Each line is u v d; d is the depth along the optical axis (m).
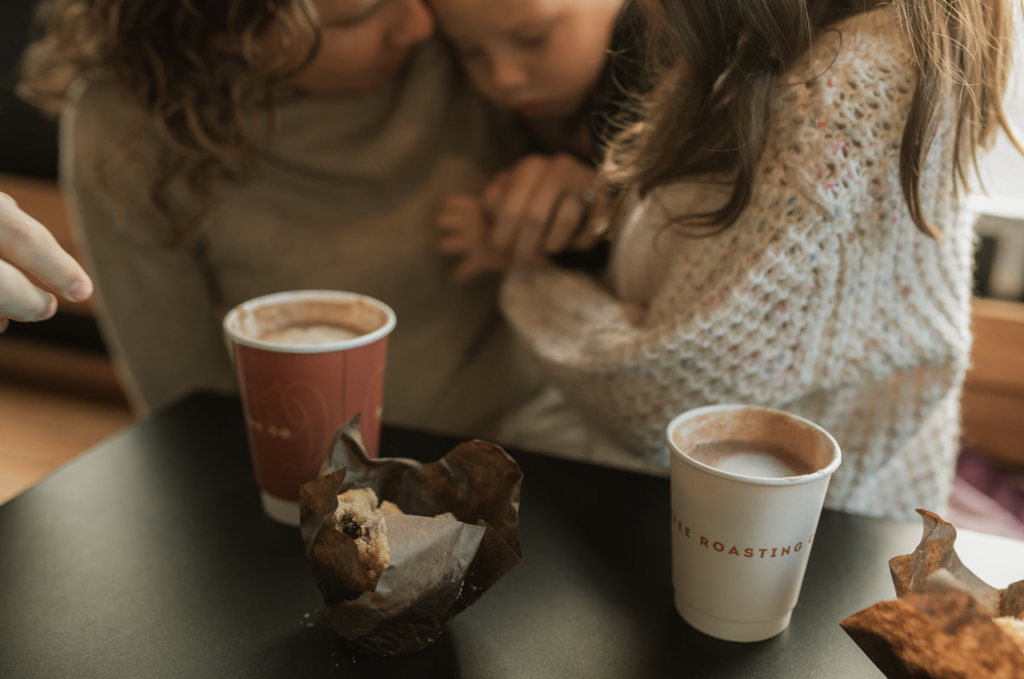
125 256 0.94
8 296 0.46
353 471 0.48
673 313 0.61
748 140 0.53
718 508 0.43
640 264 0.68
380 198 0.93
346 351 0.53
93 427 1.60
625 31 0.67
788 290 0.56
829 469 0.43
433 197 0.93
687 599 0.48
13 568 0.52
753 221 0.55
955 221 0.57
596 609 0.50
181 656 0.45
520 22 0.64
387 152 0.88
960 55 0.50
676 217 0.60
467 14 0.66
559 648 0.47
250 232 0.94
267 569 0.53
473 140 0.92
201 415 0.73
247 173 0.88
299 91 0.85
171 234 0.90
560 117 0.82
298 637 0.47
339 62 0.75
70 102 0.91
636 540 0.57
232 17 0.71
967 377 1.15
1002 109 0.54
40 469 1.45
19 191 1.54
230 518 0.58
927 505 0.72
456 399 1.01
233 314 0.57
